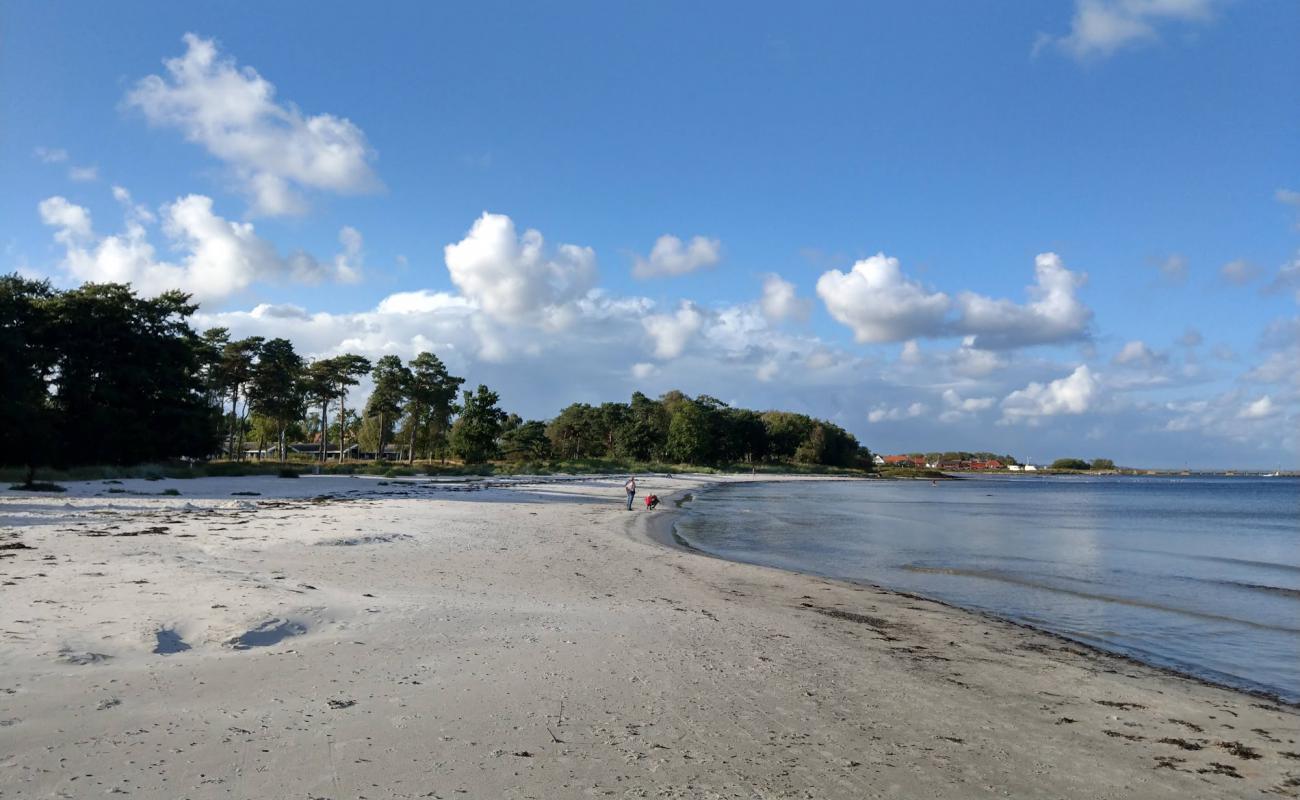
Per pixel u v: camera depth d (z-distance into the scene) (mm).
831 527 32469
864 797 5180
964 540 27891
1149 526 38094
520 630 9312
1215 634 12484
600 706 6688
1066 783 5758
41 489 27891
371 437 109625
